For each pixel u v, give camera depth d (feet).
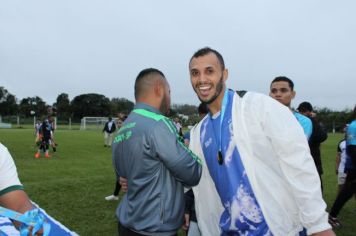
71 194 29.66
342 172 25.77
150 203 9.37
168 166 9.25
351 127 21.50
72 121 297.12
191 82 9.58
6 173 6.72
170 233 9.47
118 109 350.23
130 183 9.68
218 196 9.93
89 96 353.10
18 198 6.72
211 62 9.28
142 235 9.41
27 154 60.80
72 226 21.40
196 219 10.88
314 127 19.94
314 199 8.27
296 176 8.44
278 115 8.72
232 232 9.21
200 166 9.67
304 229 9.16
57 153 63.87
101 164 49.70
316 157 20.26
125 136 9.77
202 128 10.13
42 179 37.01
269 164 8.87
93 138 107.24
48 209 24.98
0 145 6.93
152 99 10.16
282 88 16.97
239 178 8.95
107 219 22.90
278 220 8.76
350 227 21.98
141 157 9.36
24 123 261.24
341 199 21.56
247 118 8.97
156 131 9.25
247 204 8.86
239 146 8.95
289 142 8.44
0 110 347.56
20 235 5.97
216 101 9.62
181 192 9.84
